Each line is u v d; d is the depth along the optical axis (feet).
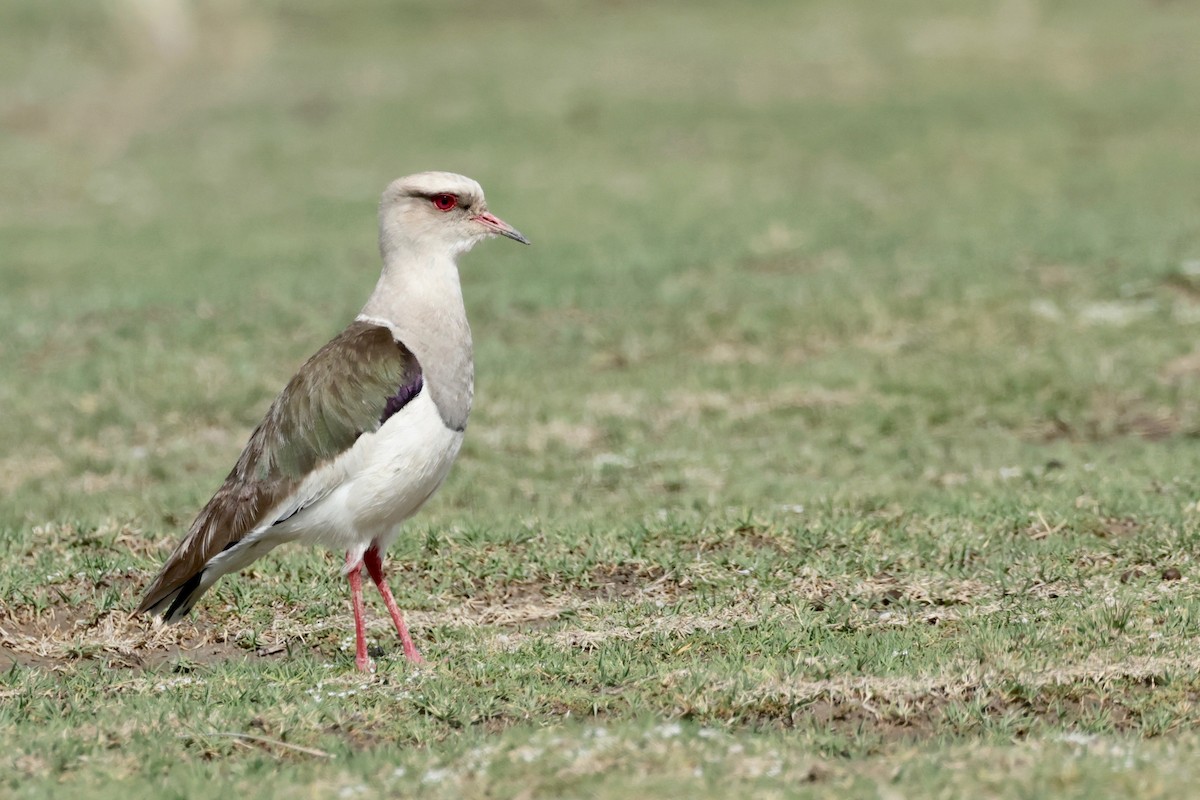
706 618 32.99
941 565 36.04
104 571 36.52
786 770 23.79
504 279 73.00
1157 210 80.59
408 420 30.30
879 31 130.21
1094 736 25.08
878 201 87.76
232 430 54.90
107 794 23.77
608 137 105.60
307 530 30.58
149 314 69.00
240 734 26.18
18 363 63.05
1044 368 55.57
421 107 115.03
